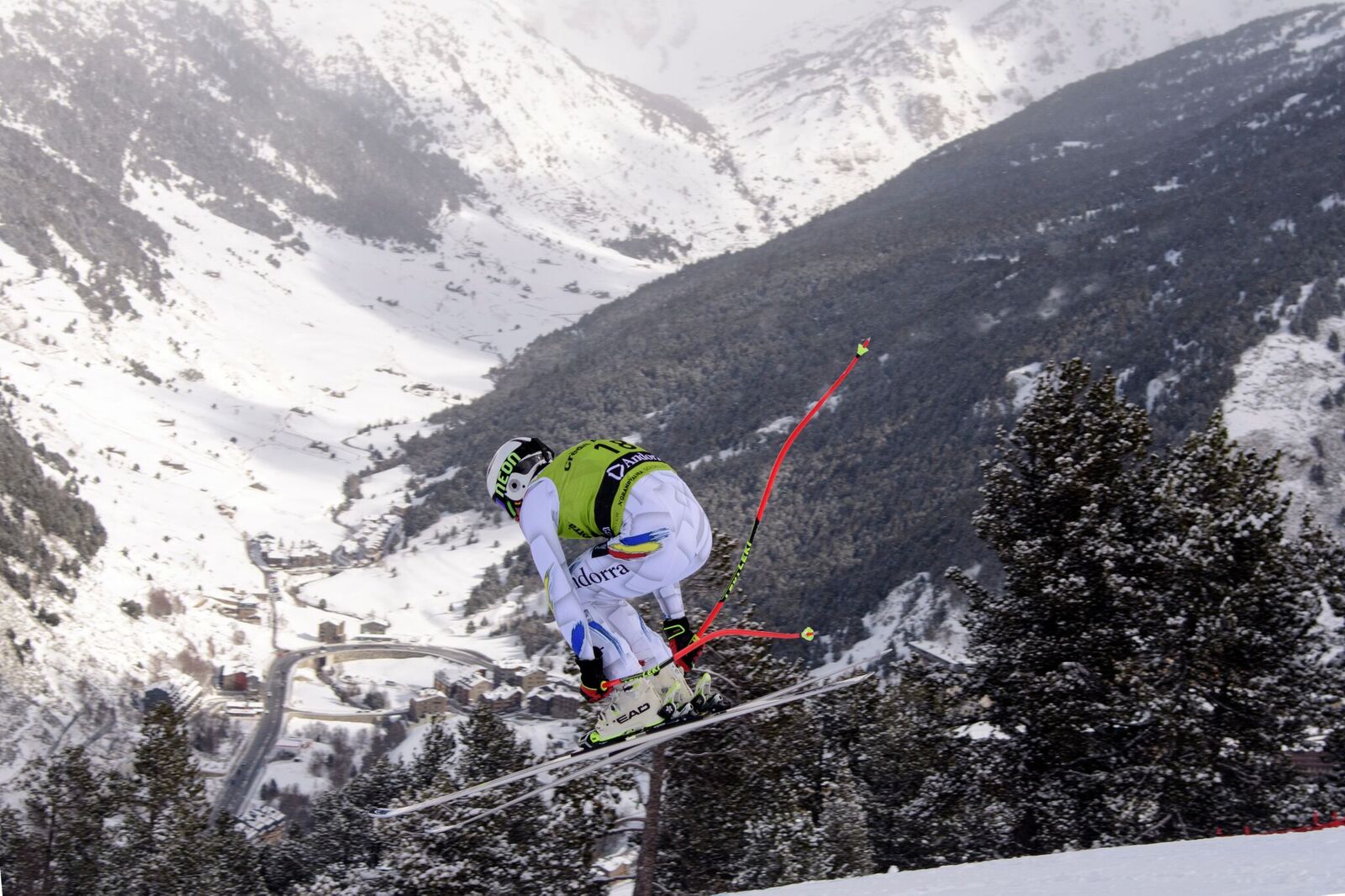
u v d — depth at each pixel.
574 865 19.58
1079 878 4.49
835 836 21.39
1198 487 18.31
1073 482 18.06
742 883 19.20
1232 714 17.58
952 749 20.06
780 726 17.20
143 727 27.92
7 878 28.41
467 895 19.17
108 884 27.89
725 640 16.55
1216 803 17.38
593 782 18.02
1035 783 19.02
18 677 103.88
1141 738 17.88
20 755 95.44
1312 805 17.14
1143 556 17.77
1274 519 17.20
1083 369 19.20
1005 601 19.16
